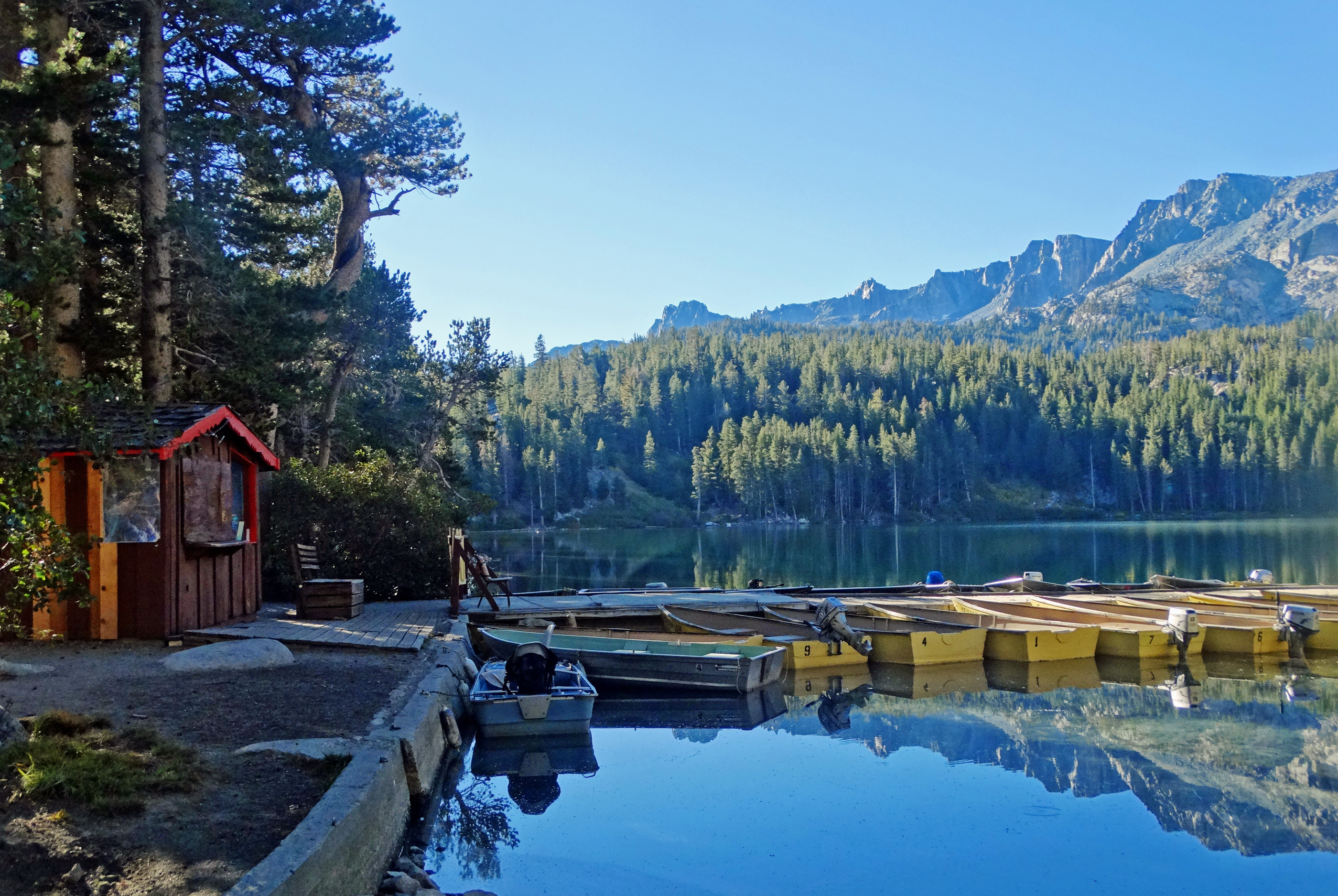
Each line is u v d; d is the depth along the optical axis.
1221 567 36.78
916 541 69.81
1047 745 9.94
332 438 22.86
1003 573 35.72
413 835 6.74
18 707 6.93
